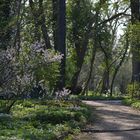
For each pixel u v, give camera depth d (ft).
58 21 93.61
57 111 55.72
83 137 45.32
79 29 165.17
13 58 49.78
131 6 125.39
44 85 69.87
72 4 165.27
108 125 55.98
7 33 57.77
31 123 46.26
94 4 166.30
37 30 84.94
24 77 51.08
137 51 98.63
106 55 197.57
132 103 93.35
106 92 206.59
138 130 51.80
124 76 291.79
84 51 166.30
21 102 65.05
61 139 41.75
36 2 91.20
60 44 92.12
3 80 49.90
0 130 38.81
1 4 62.44
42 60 51.60
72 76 158.30
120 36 184.24
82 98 125.08
